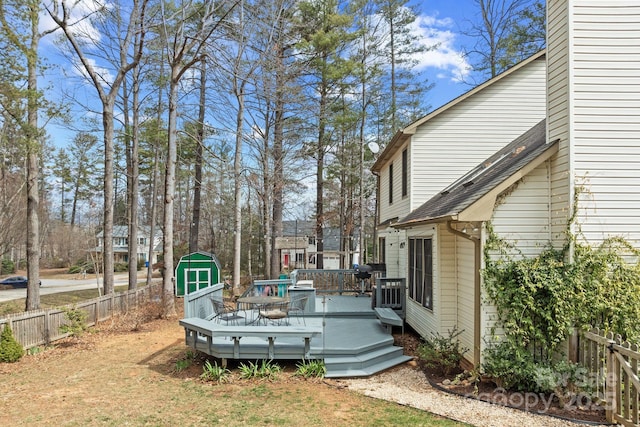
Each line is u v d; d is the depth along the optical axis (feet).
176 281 62.44
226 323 29.12
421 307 29.48
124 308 45.60
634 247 19.25
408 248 34.17
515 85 37.24
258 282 42.01
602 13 19.66
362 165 72.84
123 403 18.39
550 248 20.25
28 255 43.70
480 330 20.16
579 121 19.48
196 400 18.62
